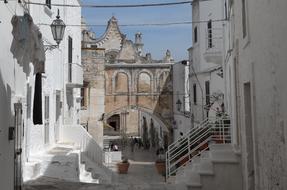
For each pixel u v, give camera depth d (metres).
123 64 36.75
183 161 17.44
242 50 10.44
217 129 17.16
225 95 18.33
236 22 11.74
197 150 17.12
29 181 12.91
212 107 22.97
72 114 23.45
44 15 17.06
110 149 36.53
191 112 28.80
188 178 12.68
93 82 31.95
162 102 36.91
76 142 20.03
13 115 9.62
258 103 8.00
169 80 36.97
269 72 6.75
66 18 21.41
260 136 7.90
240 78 11.12
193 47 27.64
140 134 56.12
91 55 32.09
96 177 17.70
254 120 8.49
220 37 20.92
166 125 36.81
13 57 9.10
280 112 6.03
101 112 31.95
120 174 26.02
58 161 14.70
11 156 9.34
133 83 36.84
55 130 19.33
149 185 12.64
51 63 18.14
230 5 13.57
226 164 12.32
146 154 41.38
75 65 22.59
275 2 6.09
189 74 29.59
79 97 25.02
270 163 6.96
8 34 9.00
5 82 8.69
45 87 16.97
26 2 10.99
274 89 6.40
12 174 9.45
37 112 9.96
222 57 20.20
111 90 36.66
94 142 19.91
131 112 56.62
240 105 11.38
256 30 7.96
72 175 14.58
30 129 14.82
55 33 12.60
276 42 6.12
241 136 11.36
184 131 31.28
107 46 58.41
